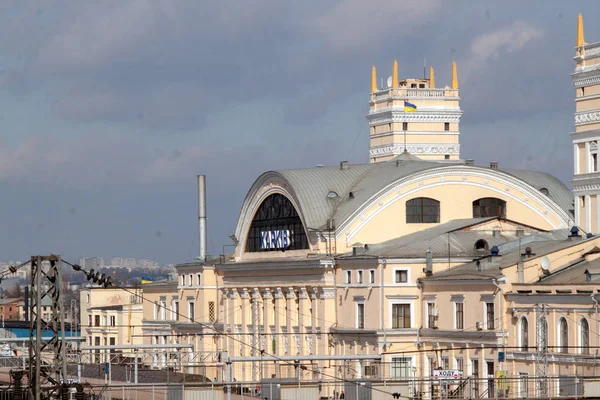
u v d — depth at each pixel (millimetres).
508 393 195000
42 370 149000
